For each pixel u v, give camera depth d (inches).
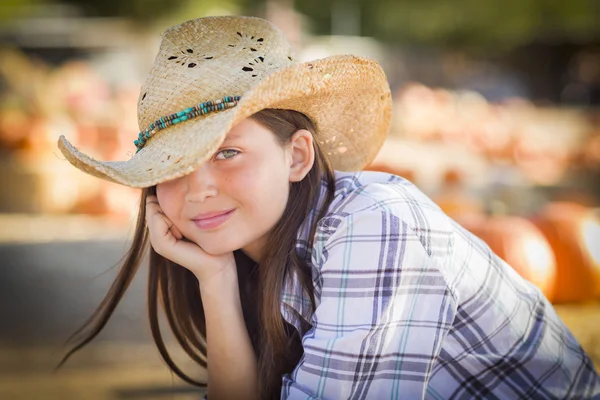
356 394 73.3
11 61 510.0
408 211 76.8
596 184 350.9
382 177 85.4
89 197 291.9
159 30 749.9
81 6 904.3
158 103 76.4
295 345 82.4
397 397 74.5
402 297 74.0
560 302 172.9
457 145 390.0
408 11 975.6
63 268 211.0
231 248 76.1
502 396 80.4
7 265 213.3
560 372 82.9
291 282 78.3
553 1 986.1
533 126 511.2
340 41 741.3
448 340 79.4
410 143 386.6
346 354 72.6
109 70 594.6
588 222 179.9
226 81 75.1
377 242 73.9
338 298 74.0
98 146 332.8
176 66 76.6
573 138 451.5
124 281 86.1
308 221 79.7
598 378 88.4
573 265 172.1
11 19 738.2
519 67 1109.7
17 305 174.7
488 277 81.6
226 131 68.3
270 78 69.9
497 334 80.4
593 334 146.9
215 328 81.7
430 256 76.2
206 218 75.1
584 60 1087.0
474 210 217.5
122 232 262.4
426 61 848.3
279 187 76.1
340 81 78.5
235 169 73.6
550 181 348.5
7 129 324.8
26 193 292.2
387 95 88.5
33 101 403.5
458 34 1021.2
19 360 139.2
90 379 130.3
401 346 74.5
